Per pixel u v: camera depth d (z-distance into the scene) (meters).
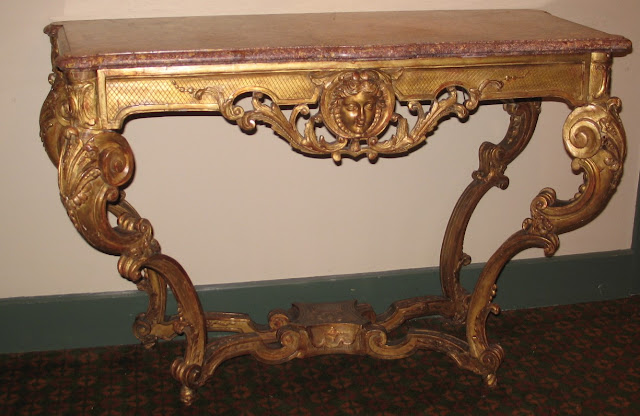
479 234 2.50
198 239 2.31
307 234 2.38
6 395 2.07
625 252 2.58
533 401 2.06
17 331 2.27
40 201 2.20
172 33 1.80
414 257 2.47
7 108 2.09
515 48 1.69
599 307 2.56
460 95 2.36
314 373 2.19
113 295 2.30
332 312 2.17
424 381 2.15
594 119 1.80
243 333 2.12
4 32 2.04
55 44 1.91
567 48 1.71
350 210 2.38
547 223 1.95
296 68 1.65
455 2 2.23
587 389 2.11
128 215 1.91
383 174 2.36
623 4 2.33
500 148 2.25
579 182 2.50
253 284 2.38
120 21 1.99
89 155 1.62
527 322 2.47
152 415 2.00
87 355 2.27
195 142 2.21
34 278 2.27
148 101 1.63
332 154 1.75
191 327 2.00
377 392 2.10
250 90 1.66
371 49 1.64
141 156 2.19
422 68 1.71
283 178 2.30
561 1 2.29
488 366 2.08
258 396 2.08
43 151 2.15
